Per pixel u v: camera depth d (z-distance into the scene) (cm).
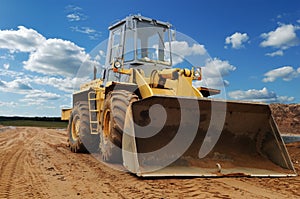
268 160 535
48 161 680
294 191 385
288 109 3225
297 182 441
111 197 364
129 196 365
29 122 5138
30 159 712
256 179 457
